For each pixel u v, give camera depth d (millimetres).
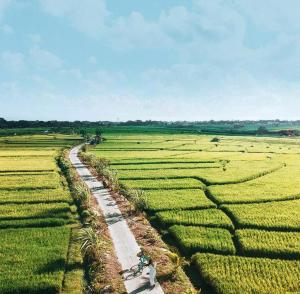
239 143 153375
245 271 31984
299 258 35531
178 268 32031
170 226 44219
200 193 59531
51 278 29984
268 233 41094
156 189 63219
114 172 70125
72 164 92500
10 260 33469
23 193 58750
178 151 117438
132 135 185625
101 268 31391
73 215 48125
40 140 157000
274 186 65125
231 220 47406
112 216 46812
